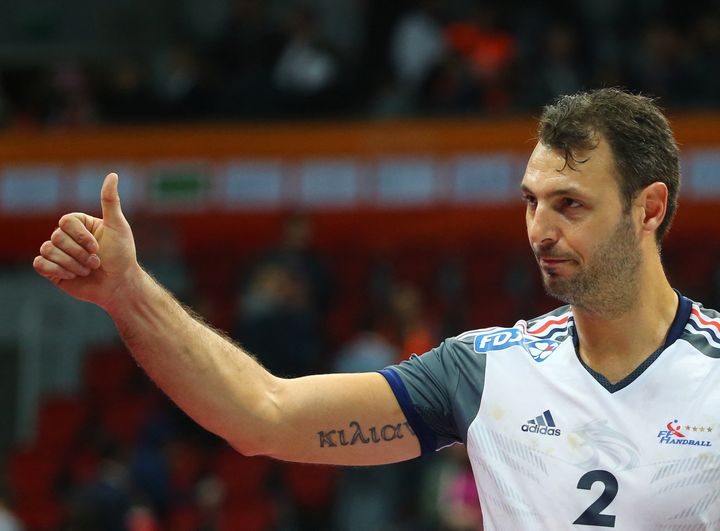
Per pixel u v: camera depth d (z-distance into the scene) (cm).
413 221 4075
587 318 881
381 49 4409
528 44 4166
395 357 3259
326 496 3347
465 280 4000
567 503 859
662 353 870
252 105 4147
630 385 866
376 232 4128
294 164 4044
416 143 3988
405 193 3991
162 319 871
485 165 3944
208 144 4075
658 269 894
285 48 4269
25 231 4147
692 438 848
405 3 4422
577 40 4091
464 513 2652
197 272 4128
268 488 3425
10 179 4112
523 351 912
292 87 4166
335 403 920
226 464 3450
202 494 3328
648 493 844
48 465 3638
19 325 4162
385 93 4212
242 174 4066
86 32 4734
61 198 4094
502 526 886
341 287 4028
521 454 882
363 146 4012
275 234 4122
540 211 862
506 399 898
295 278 3481
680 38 4216
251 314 3331
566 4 4269
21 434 4094
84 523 2723
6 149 4112
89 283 855
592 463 859
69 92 4347
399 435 934
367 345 3238
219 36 4422
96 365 3925
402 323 3300
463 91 4050
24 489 3600
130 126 4194
